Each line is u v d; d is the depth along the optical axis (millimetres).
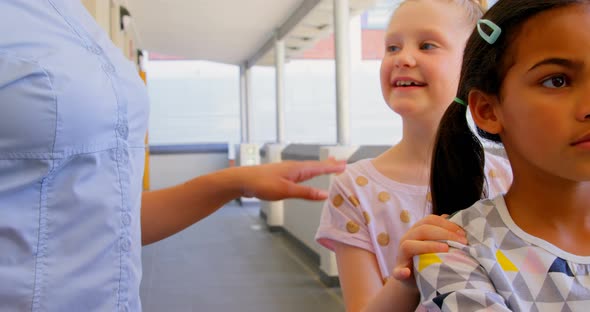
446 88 905
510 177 986
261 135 9266
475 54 623
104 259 663
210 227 6672
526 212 596
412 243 610
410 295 652
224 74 9672
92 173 648
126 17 4496
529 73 532
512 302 542
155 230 876
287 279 4094
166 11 5277
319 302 3500
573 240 580
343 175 1019
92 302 645
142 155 842
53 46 622
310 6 4625
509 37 560
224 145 9719
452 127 741
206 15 5418
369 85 4777
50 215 608
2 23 580
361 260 934
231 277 4176
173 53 7844
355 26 4816
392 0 980
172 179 9625
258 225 6828
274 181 773
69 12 725
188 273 4316
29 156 583
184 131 9711
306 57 7707
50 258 605
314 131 7770
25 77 569
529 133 538
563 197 573
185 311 3342
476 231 606
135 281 735
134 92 793
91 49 704
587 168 505
